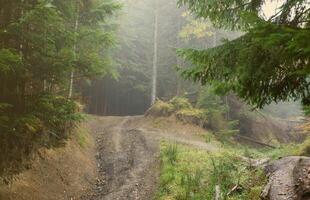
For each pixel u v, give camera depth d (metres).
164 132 24.33
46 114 9.24
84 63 10.48
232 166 13.55
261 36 3.97
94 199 12.45
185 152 17.25
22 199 9.91
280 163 10.77
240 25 7.10
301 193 7.82
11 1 8.91
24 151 11.12
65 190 12.23
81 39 11.86
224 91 5.75
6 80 8.98
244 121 31.36
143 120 27.97
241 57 5.52
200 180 12.78
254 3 6.92
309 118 18.73
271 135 31.12
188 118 26.39
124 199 12.36
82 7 13.23
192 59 6.09
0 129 8.41
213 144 21.92
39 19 8.32
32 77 9.40
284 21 6.20
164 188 12.65
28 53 9.20
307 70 3.63
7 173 10.02
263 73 5.46
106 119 28.91
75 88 24.02
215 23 7.61
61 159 13.95
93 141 20.66
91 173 15.03
